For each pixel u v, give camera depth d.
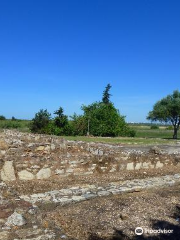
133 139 27.88
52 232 4.56
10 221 4.54
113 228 5.31
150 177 9.17
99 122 34.31
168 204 6.74
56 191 6.86
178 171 10.38
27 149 7.96
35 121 29.39
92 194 6.80
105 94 54.03
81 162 8.66
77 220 5.59
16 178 7.64
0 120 39.22
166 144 23.25
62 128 30.77
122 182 8.11
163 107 39.03
